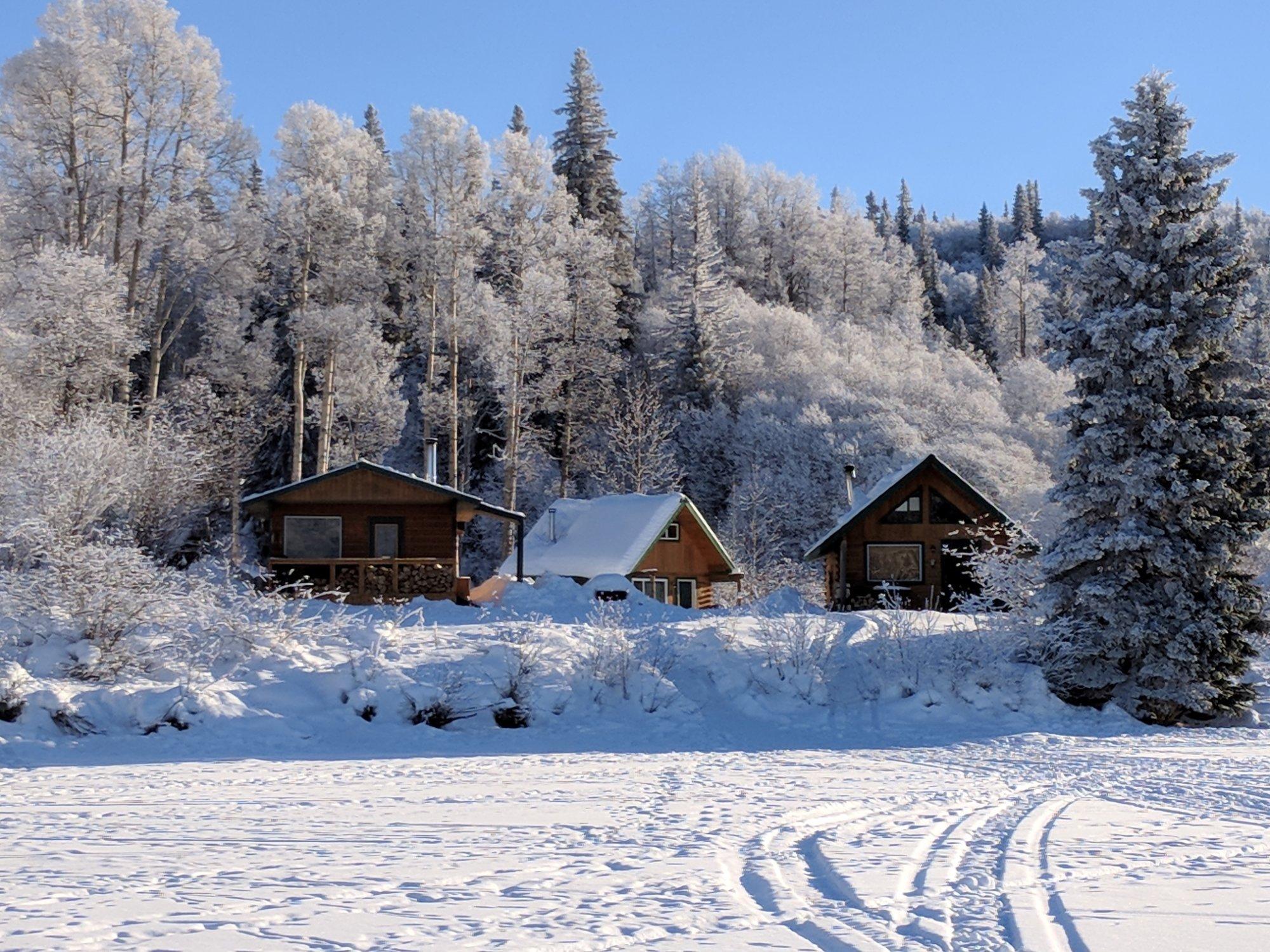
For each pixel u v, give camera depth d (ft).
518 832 31.73
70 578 68.39
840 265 272.72
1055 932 19.81
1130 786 45.27
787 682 77.10
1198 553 77.92
